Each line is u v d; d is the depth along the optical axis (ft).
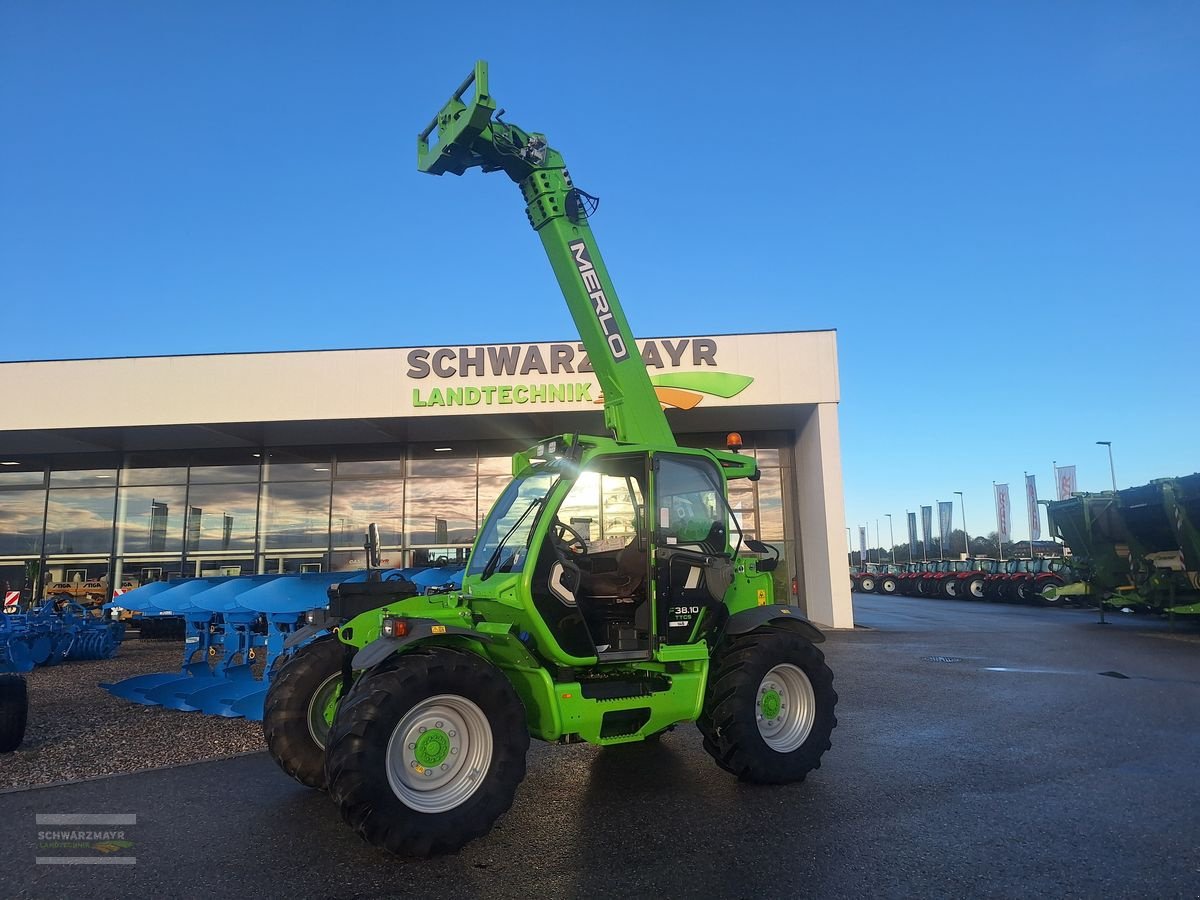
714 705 18.04
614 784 18.22
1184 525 52.80
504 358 55.26
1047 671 34.76
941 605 89.30
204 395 55.47
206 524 64.80
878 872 12.91
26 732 23.84
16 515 65.87
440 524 63.52
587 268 20.54
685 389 54.75
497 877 12.94
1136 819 15.38
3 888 12.54
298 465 64.95
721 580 18.35
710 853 13.84
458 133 19.94
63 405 55.67
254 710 24.81
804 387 55.26
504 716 14.82
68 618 43.57
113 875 13.07
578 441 17.51
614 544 18.81
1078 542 64.34
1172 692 29.27
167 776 19.19
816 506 57.06
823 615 55.62
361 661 14.28
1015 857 13.50
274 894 12.31
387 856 13.92
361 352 55.62
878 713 25.73
